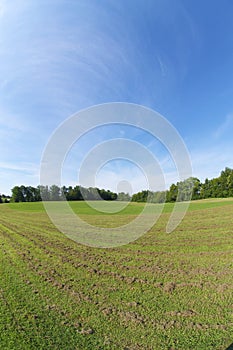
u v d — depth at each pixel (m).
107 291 4.69
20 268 6.07
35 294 4.55
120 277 5.42
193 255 6.91
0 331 3.36
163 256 6.94
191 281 5.11
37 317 3.73
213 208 17.55
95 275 5.55
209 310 3.91
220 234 9.27
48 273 5.69
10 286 4.94
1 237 9.73
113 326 3.49
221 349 2.96
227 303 4.12
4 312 3.89
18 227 11.99
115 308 4.02
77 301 4.27
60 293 4.59
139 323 3.57
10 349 2.98
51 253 7.41
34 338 3.20
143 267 6.07
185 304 4.12
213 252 7.09
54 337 3.23
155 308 4.01
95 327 3.47
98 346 3.05
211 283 4.98
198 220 12.70
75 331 3.37
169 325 3.50
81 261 6.61
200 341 3.13
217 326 3.46
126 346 3.07
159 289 4.76
